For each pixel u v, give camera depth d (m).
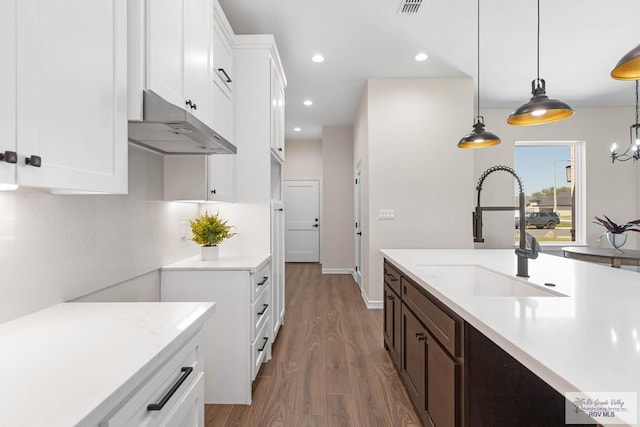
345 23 2.72
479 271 2.02
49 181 0.77
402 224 3.90
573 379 0.63
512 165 4.92
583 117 4.89
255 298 2.07
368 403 1.95
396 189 3.90
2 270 0.97
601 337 0.84
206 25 1.73
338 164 5.99
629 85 4.05
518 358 0.78
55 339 0.87
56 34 0.79
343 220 6.01
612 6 2.49
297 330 3.14
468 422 1.18
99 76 0.96
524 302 1.18
